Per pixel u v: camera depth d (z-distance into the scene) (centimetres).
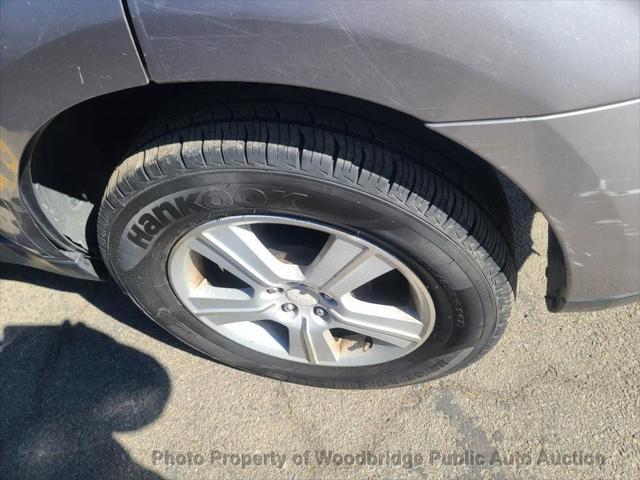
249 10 103
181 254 153
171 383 199
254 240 148
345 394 194
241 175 127
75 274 179
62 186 160
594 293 138
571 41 100
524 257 217
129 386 199
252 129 123
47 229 158
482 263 134
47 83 118
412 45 102
